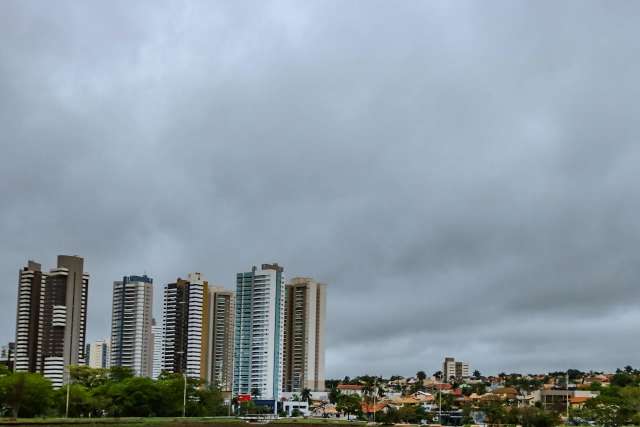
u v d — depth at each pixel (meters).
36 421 198.25
